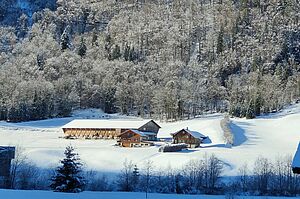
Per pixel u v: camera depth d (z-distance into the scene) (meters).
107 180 76.00
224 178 79.38
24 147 113.25
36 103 183.38
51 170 81.38
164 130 155.88
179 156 97.88
